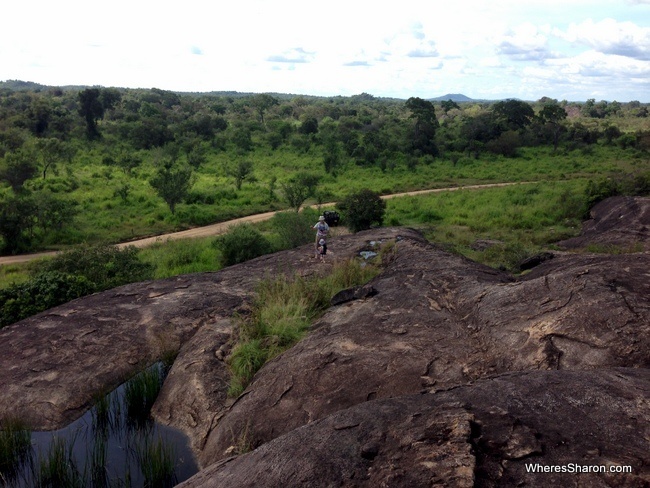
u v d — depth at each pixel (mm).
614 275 6652
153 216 31031
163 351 8352
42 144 46594
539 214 26406
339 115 116875
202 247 21703
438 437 3660
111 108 99562
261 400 6160
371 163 57938
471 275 9047
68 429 6664
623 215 19969
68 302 10414
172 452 5949
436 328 7039
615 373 4395
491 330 6477
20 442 6258
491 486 3127
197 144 64812
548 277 7090
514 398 4062
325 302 9297
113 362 7902
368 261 12664
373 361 6234
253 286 10883
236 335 8164
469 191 38031
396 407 4297
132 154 60062
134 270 14070
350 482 3461
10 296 10828
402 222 27547
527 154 68375
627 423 3564
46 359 7879
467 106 169875
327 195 38969
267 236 23078
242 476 4012
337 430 4137
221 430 6012
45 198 26500
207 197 36094
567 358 5449
